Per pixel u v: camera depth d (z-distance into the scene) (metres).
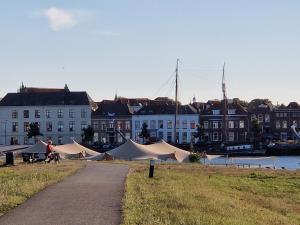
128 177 38.00
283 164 98.44
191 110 151.38
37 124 153.88
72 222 18.16
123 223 17.89
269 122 149.00
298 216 27.75
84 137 149.00
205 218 19.73
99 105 158.38
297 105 149.88
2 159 72.12
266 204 31.19
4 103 157.38
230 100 163.12
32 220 18.50
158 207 21.86
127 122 154.00
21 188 27.09
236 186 41.59
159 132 152.12
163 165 61.84
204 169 56.78
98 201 23.55
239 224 20.00
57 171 42.03
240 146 120.69
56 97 157.38
